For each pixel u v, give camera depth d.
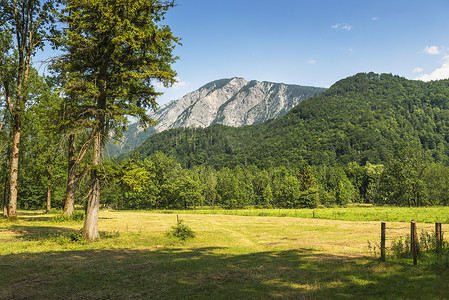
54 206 68.94
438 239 10.98
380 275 8.20
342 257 11.61
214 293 7.01
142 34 15.25
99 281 8.20
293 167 154.62
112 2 14.62
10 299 6.66
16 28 23.39
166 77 15.85
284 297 6.51
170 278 8.48
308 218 40.22
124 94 15.80
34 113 25.75
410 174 85.12
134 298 6.71
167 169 87.06
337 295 6.54
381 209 60.34
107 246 15.18
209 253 13.38
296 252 13.23
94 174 15.94
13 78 24.91
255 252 13.68
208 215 49.88
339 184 101.06
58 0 21.77
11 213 24.86
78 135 16.12
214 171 165.88
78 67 16.66
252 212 56.09
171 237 19.17
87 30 15.65
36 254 12.49
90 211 16.69
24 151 32.81
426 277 7.78
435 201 82.88
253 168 162.75
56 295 6.94
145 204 83.19
